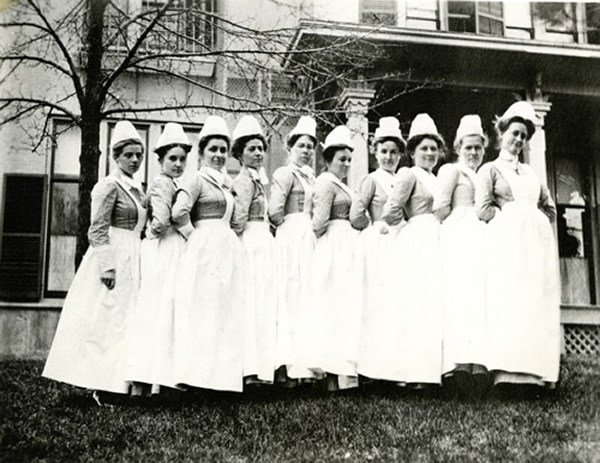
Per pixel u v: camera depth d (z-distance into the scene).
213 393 5.60
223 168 5.91
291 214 6.02
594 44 7.54
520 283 5.89
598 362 6.05
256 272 5.83
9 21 6.68
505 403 5.68
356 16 7.27
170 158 5.77
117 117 6.64
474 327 5.85
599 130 7.43
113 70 6.52
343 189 6.03
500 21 7.60
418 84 7.09
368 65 6.89
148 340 5.59
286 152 6.57
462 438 5.39
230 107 6.59
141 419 5.39
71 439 5.22
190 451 5.19
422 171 6.09
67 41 6.75
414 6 7.41
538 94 7.28
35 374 5.68
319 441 5.33
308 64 6.79
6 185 6.39
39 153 6.46
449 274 5.95
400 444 5.33
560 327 6.43
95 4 6.39
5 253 6.23
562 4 7.68
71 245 6.34
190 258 5.69
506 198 6.04
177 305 5.64
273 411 5.48
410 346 5.84
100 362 5.55
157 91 6.78
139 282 5.70
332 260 5.92
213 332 5.60
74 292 5.62
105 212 5.66
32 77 6.69
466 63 7.17
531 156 7.07
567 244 7.22
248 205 5.87
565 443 5.35
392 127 6.12
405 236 6.01
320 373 5.77
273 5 7.08
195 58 6.85
